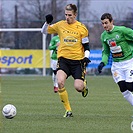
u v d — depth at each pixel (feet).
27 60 240.32
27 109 103.40
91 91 152.56
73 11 86.48
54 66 143.54
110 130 75.31
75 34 86.89
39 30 236.02
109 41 86.33
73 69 87.40
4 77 233.55
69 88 164.96
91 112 98.53
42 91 151.94
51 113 96.68
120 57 86.69
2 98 128.47
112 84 184.03
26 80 208.74
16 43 250.37
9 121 84.99
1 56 240.53
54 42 141.59
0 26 270.05
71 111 95.55
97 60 238.48
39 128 77.36
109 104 114.32
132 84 86.17
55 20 266.57
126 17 266.36
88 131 74.43
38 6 293.23
